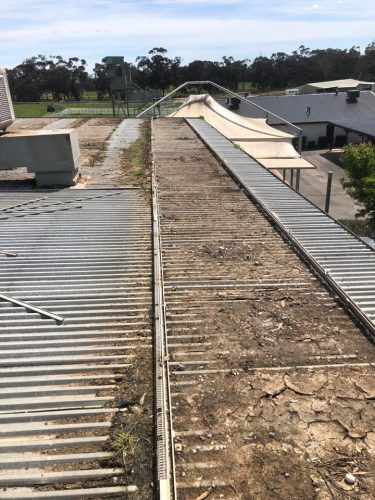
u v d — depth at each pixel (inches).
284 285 225.5
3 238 277.4
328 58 3671.3
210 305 207.6
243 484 121.6
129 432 137.0
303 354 173.9
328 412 145.8
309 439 135.7
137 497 117.3
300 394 153.6
